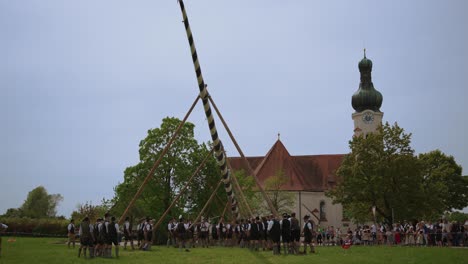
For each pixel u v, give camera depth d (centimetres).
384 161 5634
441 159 8694
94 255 2514
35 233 7094
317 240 5681
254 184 7175
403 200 5484
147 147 5488
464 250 2970
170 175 5497
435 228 3906
